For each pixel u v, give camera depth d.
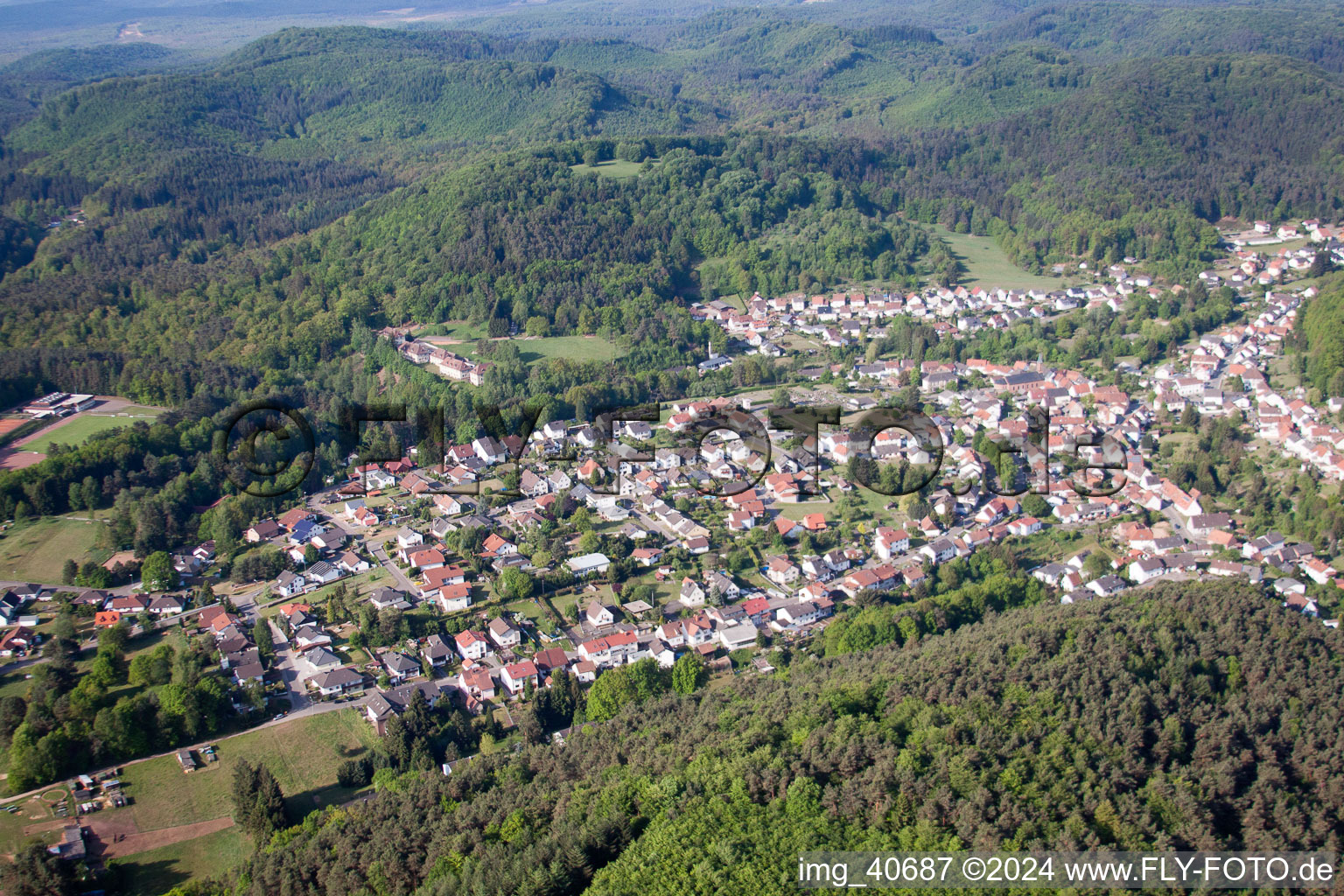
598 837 145.25
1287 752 155.50
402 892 145.00
